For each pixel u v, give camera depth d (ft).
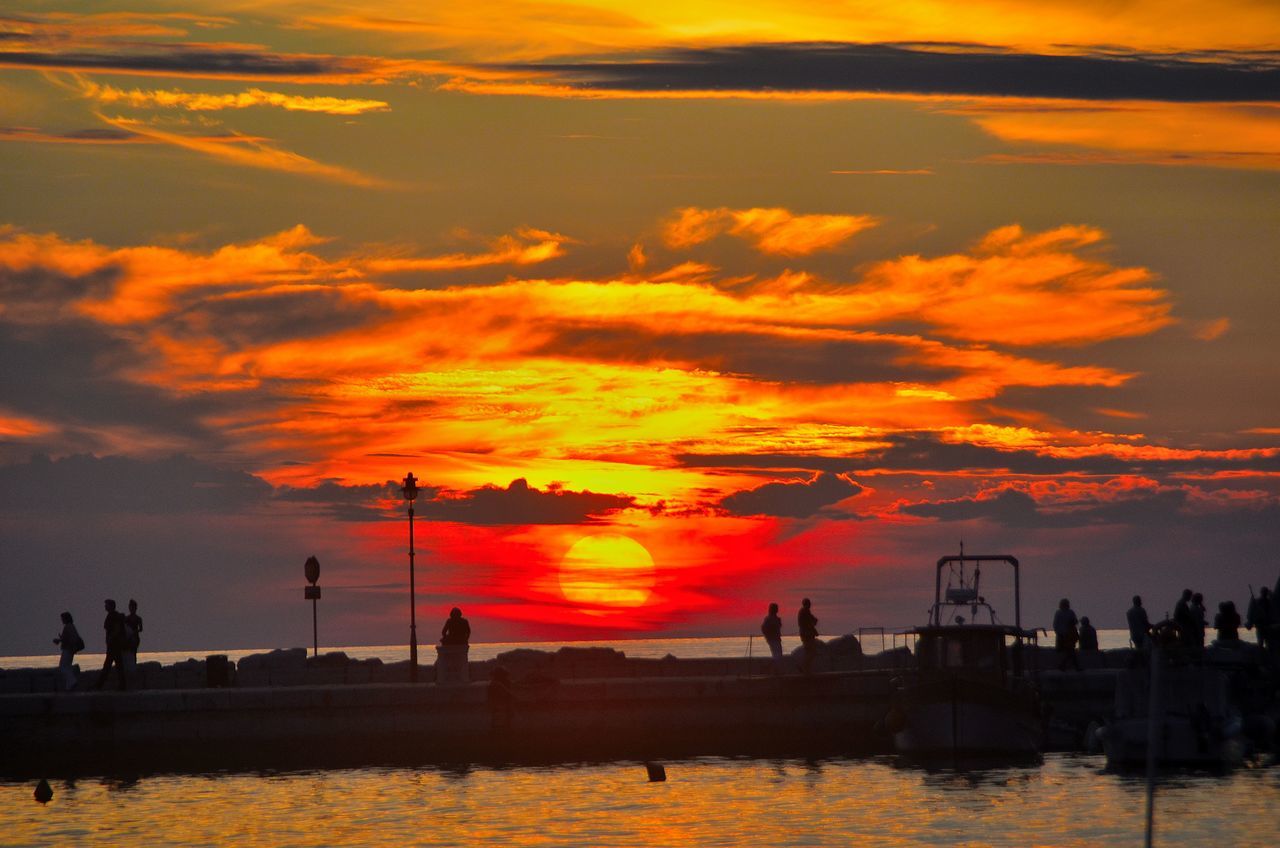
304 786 376.48
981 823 319.06
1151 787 204.64
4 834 318.65
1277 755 425.28
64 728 417.90
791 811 334.85
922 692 424.46
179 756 419.95
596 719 440.45
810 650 460.14
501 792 363.15
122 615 448.24
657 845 299.79
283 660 485.97
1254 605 480.23
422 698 433.07
